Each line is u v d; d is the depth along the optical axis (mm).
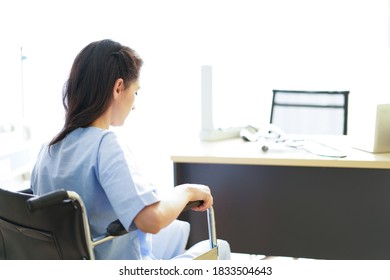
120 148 1053
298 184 1907
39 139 2928
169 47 3025
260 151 1900
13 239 1120
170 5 2986
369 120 1837
